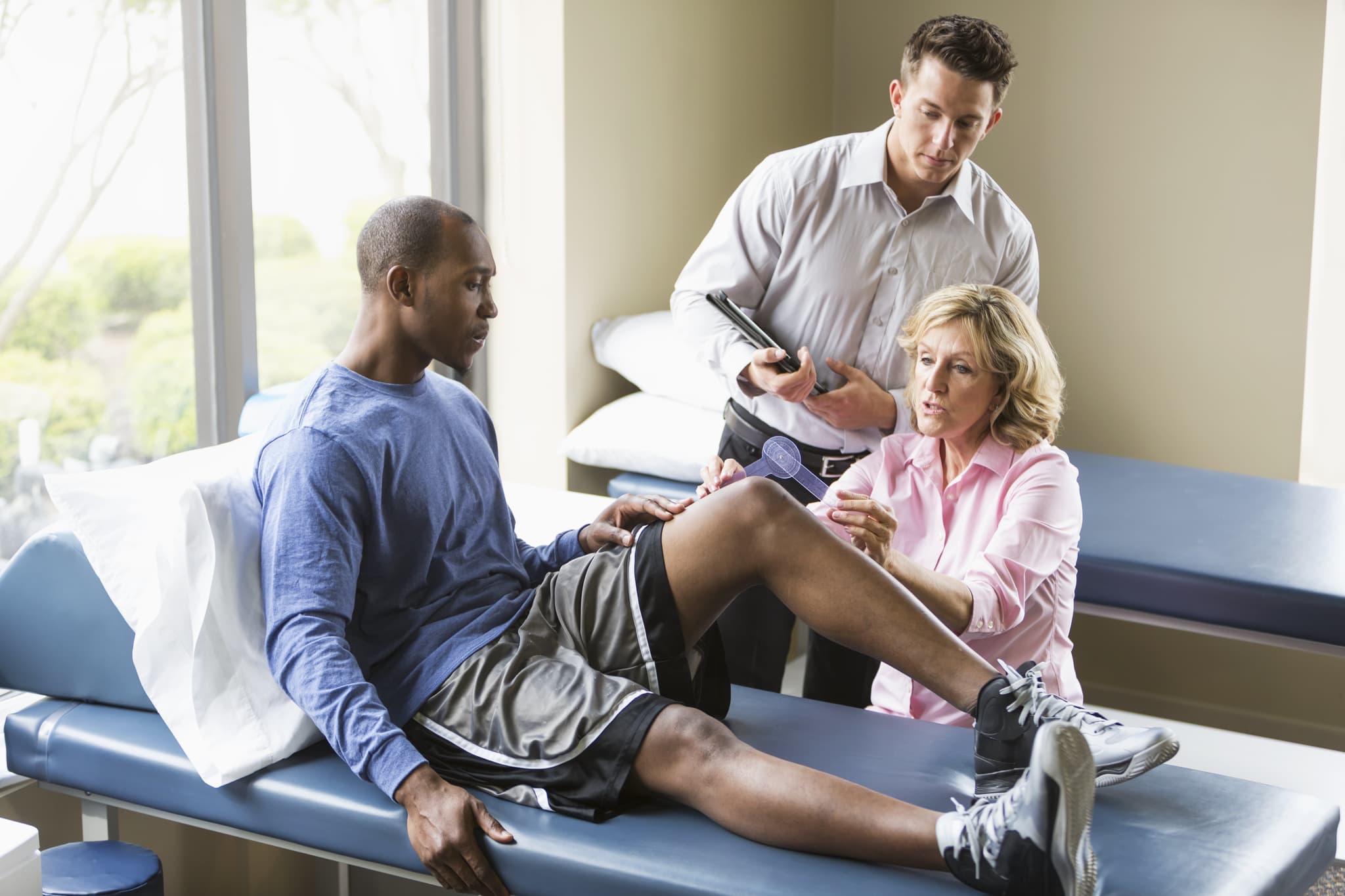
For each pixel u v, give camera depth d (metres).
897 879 1.50
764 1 3.73
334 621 1.67
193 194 2.68
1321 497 2.98
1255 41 3.32
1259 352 3.43
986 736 1.66
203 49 2.66
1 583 1.96
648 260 3.53
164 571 1.79
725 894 1.48
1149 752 1.59
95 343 2.52
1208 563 2.47
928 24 2.14
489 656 1.77
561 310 3.27
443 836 1.57
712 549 1.76
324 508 1.69
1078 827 1.39
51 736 1.88
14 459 2.38
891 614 1.71
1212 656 3.43
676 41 3.47
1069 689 2.09
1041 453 2.06
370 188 3.13
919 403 2.08
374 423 1.76
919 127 2.14
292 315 2.99
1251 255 3.40
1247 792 1.72
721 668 1.88
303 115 2.94
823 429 2.36
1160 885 1.48
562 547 2.04
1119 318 3.58
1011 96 3.63
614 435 3.19
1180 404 3.54
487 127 3.28
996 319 2.02
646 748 1.63
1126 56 3.47
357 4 3.04
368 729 1.61
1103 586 2.52
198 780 1.77
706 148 3.65
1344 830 2.52
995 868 1.42
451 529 1.85
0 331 2.34
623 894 1.53
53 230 2.41
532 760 1.67
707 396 3.11
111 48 2.48
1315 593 2.34
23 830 1.58
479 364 3.37
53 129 2.39
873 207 2.29
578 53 3.18
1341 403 3.35
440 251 1.78
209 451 2.17
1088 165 3.56
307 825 1.70
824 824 1.53
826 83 4.04
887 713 2.03
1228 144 3.38
